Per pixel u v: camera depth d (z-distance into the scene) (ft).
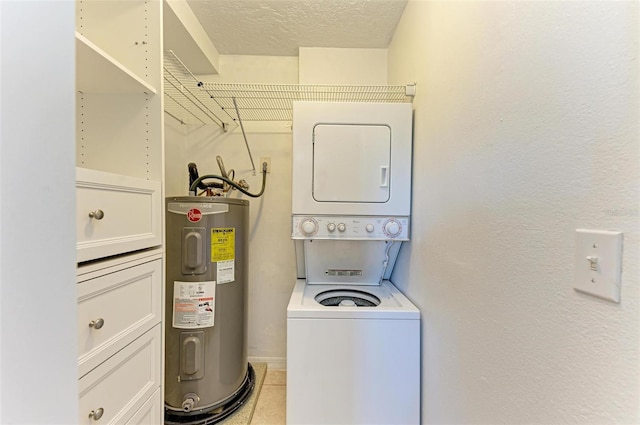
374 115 4.73
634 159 1.35
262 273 7.07
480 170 2.76
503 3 2.39
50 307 1.39
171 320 4.73
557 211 1.82
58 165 1.40
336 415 4.08
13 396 1.28
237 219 5.25
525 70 2.12
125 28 3.58
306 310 4.13
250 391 5.62
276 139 7.01
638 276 1.34
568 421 1.72
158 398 3.50
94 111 3.63
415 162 4.67
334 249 5.43
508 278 2.32
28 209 1.32
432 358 3.81
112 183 2.71
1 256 1.25
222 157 7.00
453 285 3.28
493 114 2.54
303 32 6.07
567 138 1.74
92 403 2.48
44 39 1.35
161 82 3.61
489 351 2.58
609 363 1.47
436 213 3.80
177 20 4.93
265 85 5.28
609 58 1.48
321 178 4.73
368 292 5.38
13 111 1.26
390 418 4.09
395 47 6.00
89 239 2.45
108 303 2.68
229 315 5.14
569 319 1.72
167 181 6.31
